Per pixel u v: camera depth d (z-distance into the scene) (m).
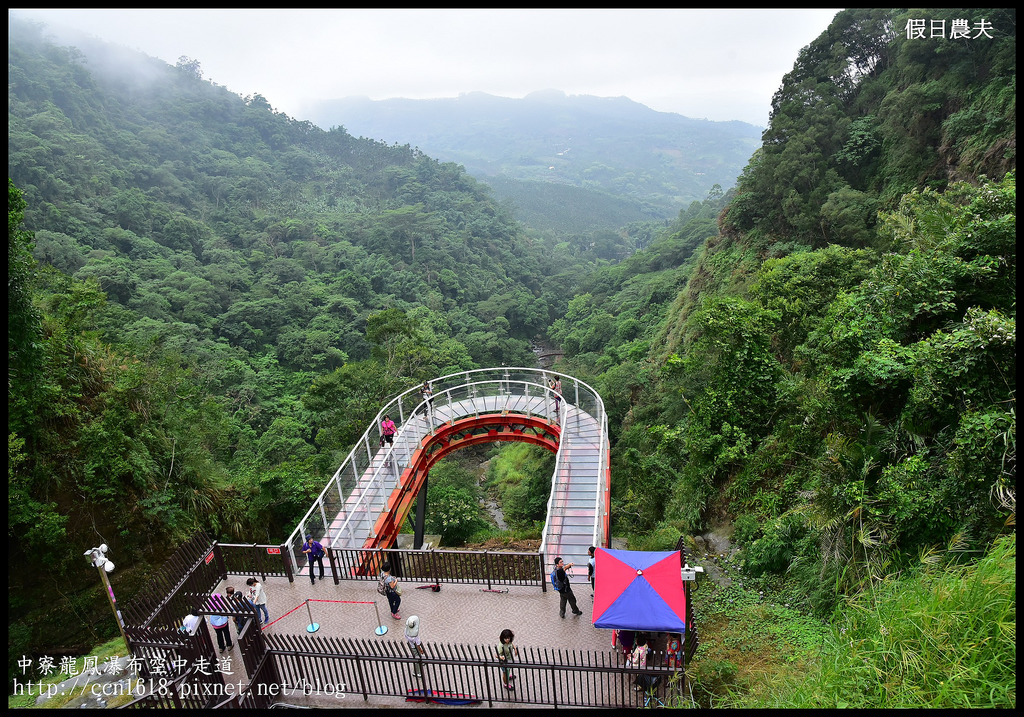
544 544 14.48
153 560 19.72
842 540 12.84
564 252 171.25
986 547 9.89
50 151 86.19
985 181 15.79
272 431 40.41
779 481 18.16
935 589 8.62
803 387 19.02
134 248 79.44
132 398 21.92
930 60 36.44
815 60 49.03
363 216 130.88
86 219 79.38
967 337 11.99
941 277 14.38
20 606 16.45
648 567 10.76
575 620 12.65
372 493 19.27
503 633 10.48
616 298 92.44
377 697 10.88
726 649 11.73
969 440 10.80
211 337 66.62
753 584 15.16
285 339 71.19
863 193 38.72
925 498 11.52
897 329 14.98
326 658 10.77
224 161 139.62
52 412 18.59
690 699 9.84
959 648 7.55
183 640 10.53
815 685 8.60
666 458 26.31
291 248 104.88
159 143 130.00
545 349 105.69
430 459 24.50
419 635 12.46
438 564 14.41
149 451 21.61
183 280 73.31
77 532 18.22
